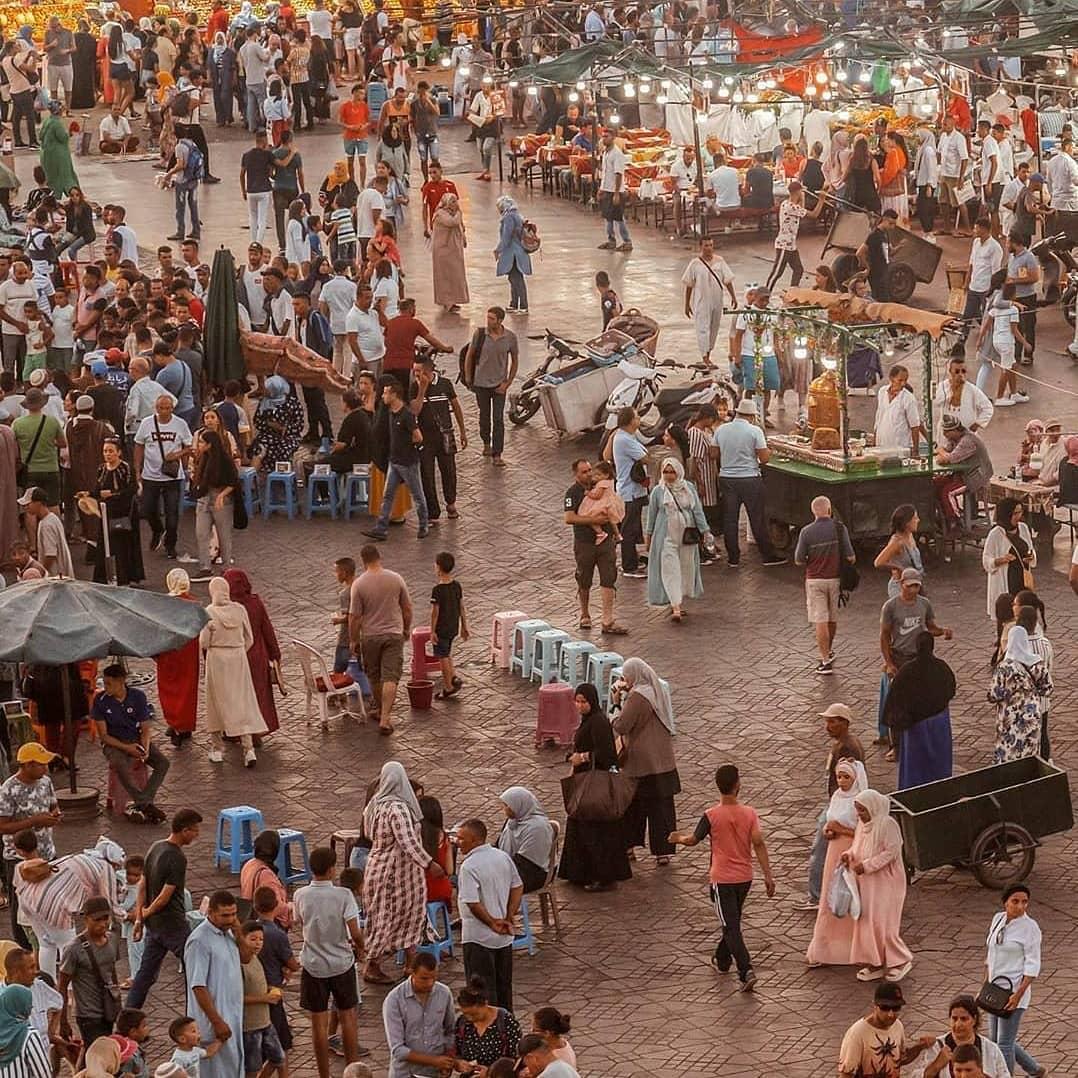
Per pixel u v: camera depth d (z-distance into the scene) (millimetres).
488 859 47125
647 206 120562
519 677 66250
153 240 115500
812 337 74500
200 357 82938
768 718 62469
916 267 104312
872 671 65625
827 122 121250
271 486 79812
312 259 99750
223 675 60031
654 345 88625
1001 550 66688
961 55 108750
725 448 73938
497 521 78812
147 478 74562
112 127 135125
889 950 49188
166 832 56500
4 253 100062
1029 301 94875
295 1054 46906
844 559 64750
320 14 149875
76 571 74188
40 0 155250
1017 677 56812
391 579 61844
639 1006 48156
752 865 52219
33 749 51500
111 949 45656
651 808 54688
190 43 145125
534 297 105875
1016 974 43969
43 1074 42062
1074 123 119812
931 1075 40062
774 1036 46750
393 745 61562
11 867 51125
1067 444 73375
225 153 135125
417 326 84312
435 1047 42906
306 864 54438
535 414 89875
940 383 79062
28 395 74000
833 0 120125
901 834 50656
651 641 68125
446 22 142375
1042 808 52562
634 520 73438
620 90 131375
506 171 132875
